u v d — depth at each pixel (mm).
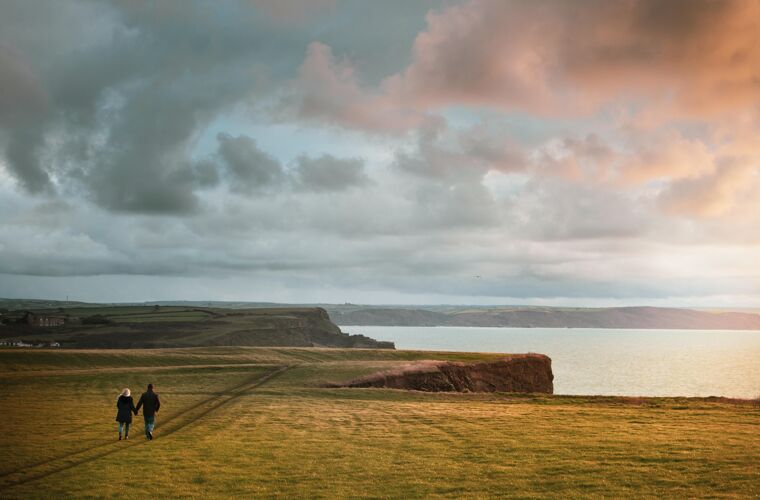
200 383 66812
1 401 52031
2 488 22859
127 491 22094
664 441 29188
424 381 76500
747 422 36781
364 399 54500
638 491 20500
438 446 29625
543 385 99250
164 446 30391
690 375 192875
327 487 22328
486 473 23844
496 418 39438
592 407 47219
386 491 21656
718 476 22016
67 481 23531
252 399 53438
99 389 61438
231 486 22672
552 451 27469
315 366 82000
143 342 182250
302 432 34656
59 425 38406
